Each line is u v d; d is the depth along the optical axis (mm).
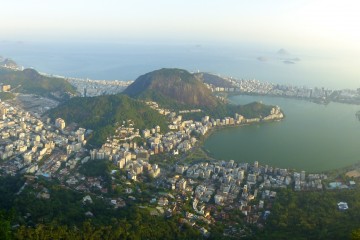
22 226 198375
